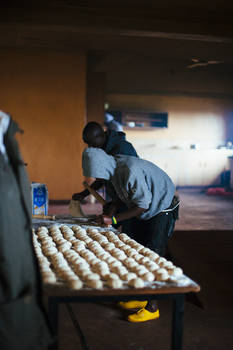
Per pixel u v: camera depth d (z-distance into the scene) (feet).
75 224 10.05
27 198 5.48
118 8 19.43
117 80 35.01
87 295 5.47
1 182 5.11
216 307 10.21
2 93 25.41
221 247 13.78
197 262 12.35
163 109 36.88
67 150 26.32
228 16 20.42
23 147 25.86
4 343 4.92
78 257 6.97
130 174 8.11
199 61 26.30
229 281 11.25
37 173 26.12
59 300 5.44
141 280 5.71
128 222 9.87
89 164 8.15
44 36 22.89
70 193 26.53
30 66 25.61
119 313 9.77
